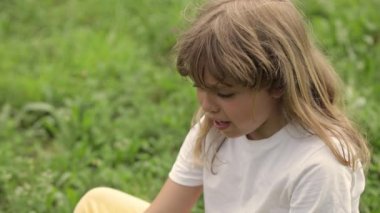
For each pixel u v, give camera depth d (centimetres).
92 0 543
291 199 192
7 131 398
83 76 448
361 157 197
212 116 189
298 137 193
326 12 504
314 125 188
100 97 422
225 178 211
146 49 480
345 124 197
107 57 467
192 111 403
